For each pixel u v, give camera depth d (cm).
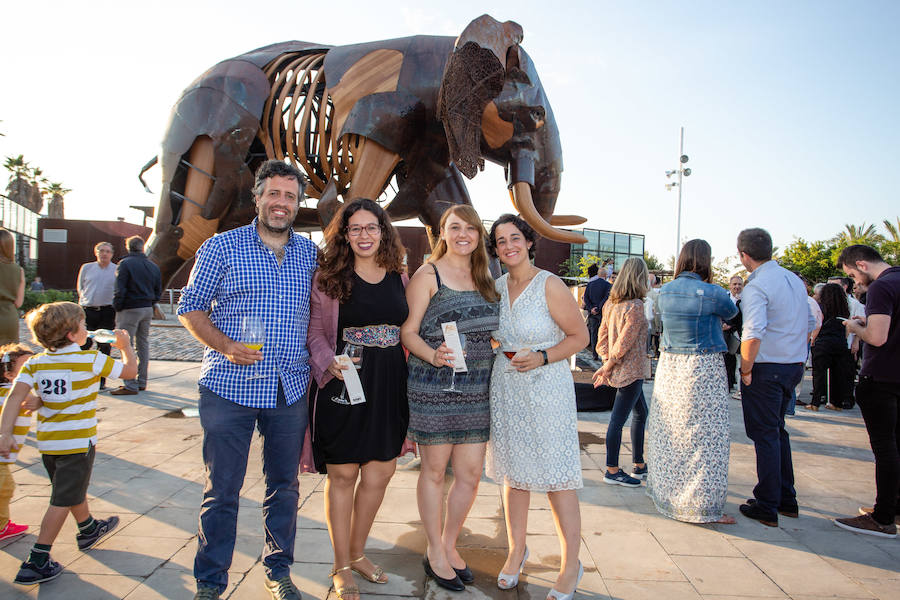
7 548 292
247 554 296
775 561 305
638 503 385
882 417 345
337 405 253
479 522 350
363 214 258
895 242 3425
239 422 242
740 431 607
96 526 299
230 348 233
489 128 491
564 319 269
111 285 705
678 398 358
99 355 282
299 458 256
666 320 365
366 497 269
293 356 250
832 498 410
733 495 411
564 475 262
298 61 581
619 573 288
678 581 281
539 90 488
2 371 317
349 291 256
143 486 383
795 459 511
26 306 1888
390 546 312
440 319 274
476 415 274
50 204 4050
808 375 1095
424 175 537
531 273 285
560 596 257
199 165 574
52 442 266
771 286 352
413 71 499
